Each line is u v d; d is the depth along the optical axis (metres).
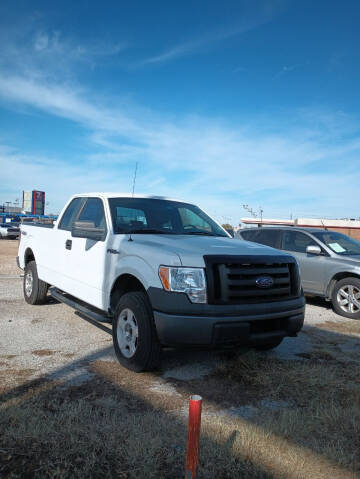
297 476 2.41
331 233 8.84
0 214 54.22
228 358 4.50
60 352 4.54
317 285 8.02
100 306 4.67
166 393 3.54
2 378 3.71
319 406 3.37
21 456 2.48
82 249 5.16
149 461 2.44
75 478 2.31
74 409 3.02
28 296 7.03
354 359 4.73
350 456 2.63
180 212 5.46
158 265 3.77
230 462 2.49
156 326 3.68
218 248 3.98
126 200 5.22
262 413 3.22
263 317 3.77
